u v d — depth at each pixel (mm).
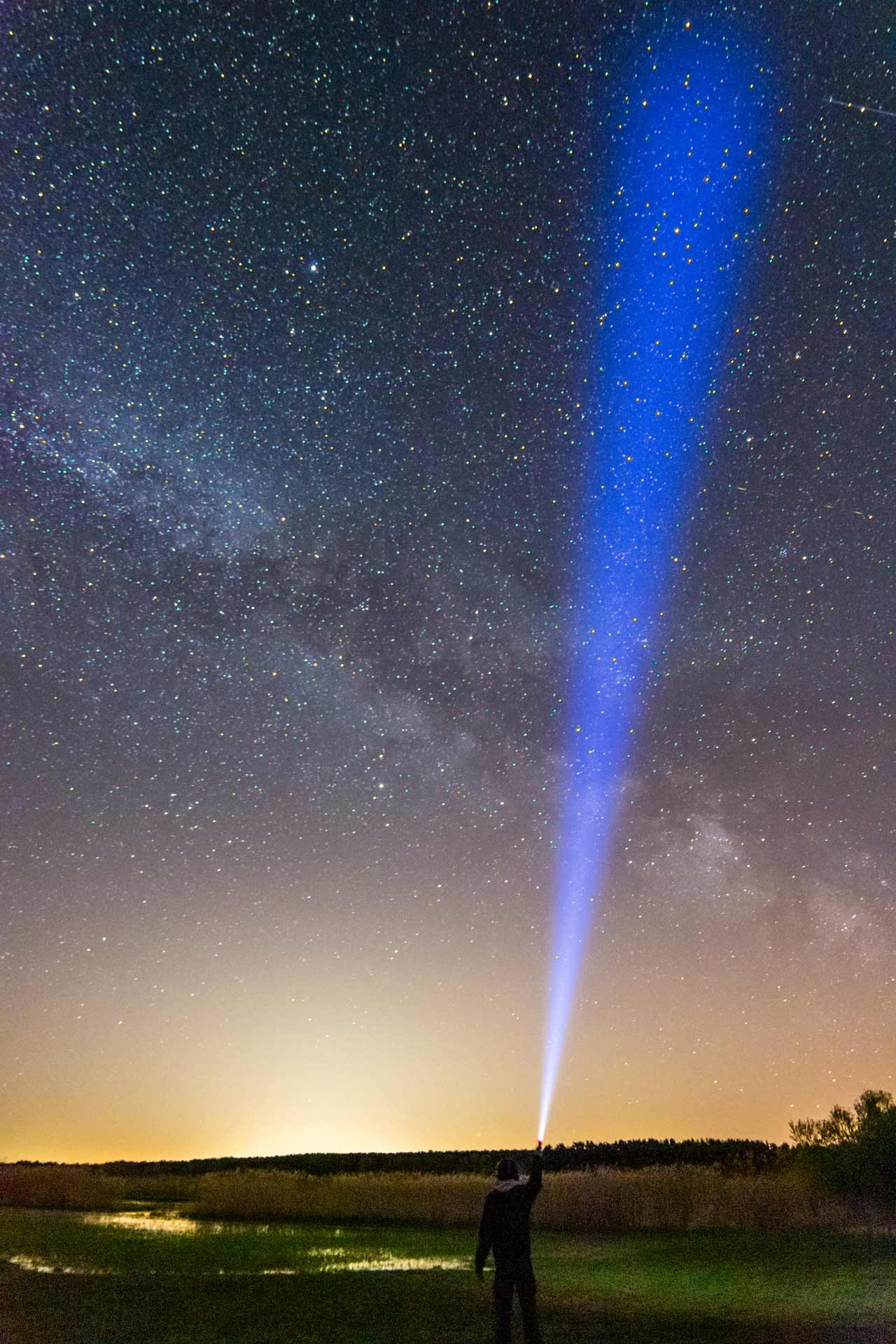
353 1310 10438
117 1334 9023
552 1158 44469
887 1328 9141
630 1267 13938
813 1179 19797
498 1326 7883
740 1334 8914
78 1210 27688
